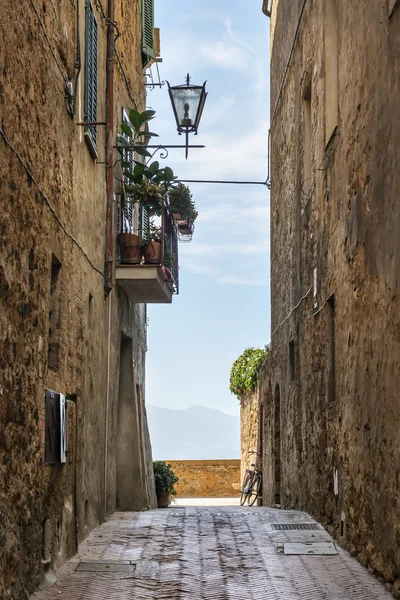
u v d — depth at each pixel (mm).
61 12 8523
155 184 13523
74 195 9516
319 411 11422
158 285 13719
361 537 8422
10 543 6355
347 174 9211
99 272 11734
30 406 7062
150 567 8250
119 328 13844
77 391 9703
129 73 15305
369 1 8031
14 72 6473
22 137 6773
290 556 8836
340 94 9703
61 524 8406
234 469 31812
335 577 7773
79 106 9984
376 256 7781
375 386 7836
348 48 9109
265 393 19312
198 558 8727
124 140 13531
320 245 11430
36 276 7289
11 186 6387
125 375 15328
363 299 8383
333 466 10211
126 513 13281
